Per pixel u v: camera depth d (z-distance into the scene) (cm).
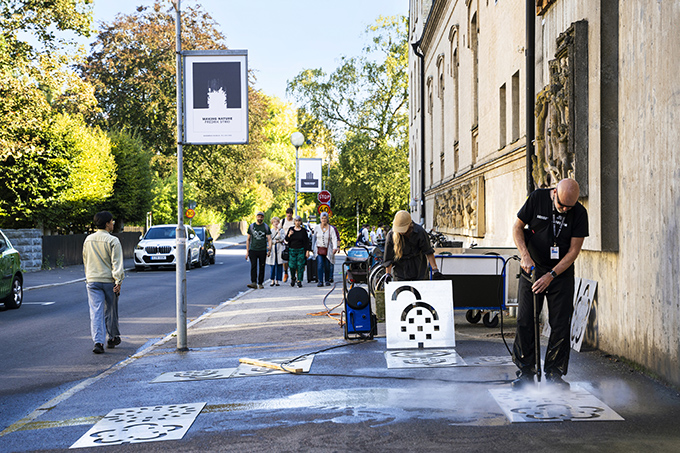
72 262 3095
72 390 686
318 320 1152
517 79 1260
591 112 750
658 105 609
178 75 917
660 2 608
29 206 2798
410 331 840
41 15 2661
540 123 943
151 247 2795
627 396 551
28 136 2712
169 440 490
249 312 1305
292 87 4753
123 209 3500
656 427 468
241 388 652
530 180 997
